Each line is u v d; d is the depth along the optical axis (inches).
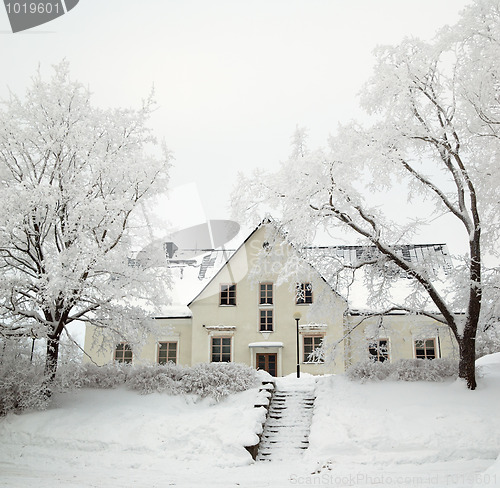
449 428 533.6
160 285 728.3
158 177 740.7
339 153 616.1
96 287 652.7
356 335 746.8
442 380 657.6
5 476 477.7
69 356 673.6
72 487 434.0
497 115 650.2
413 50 672.4
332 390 662.5
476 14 630.5
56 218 693.3
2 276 641.0
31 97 722.2
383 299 733.3
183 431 595.2
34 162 735.7
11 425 621.3
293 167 627.2
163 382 716.7
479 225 651.5
